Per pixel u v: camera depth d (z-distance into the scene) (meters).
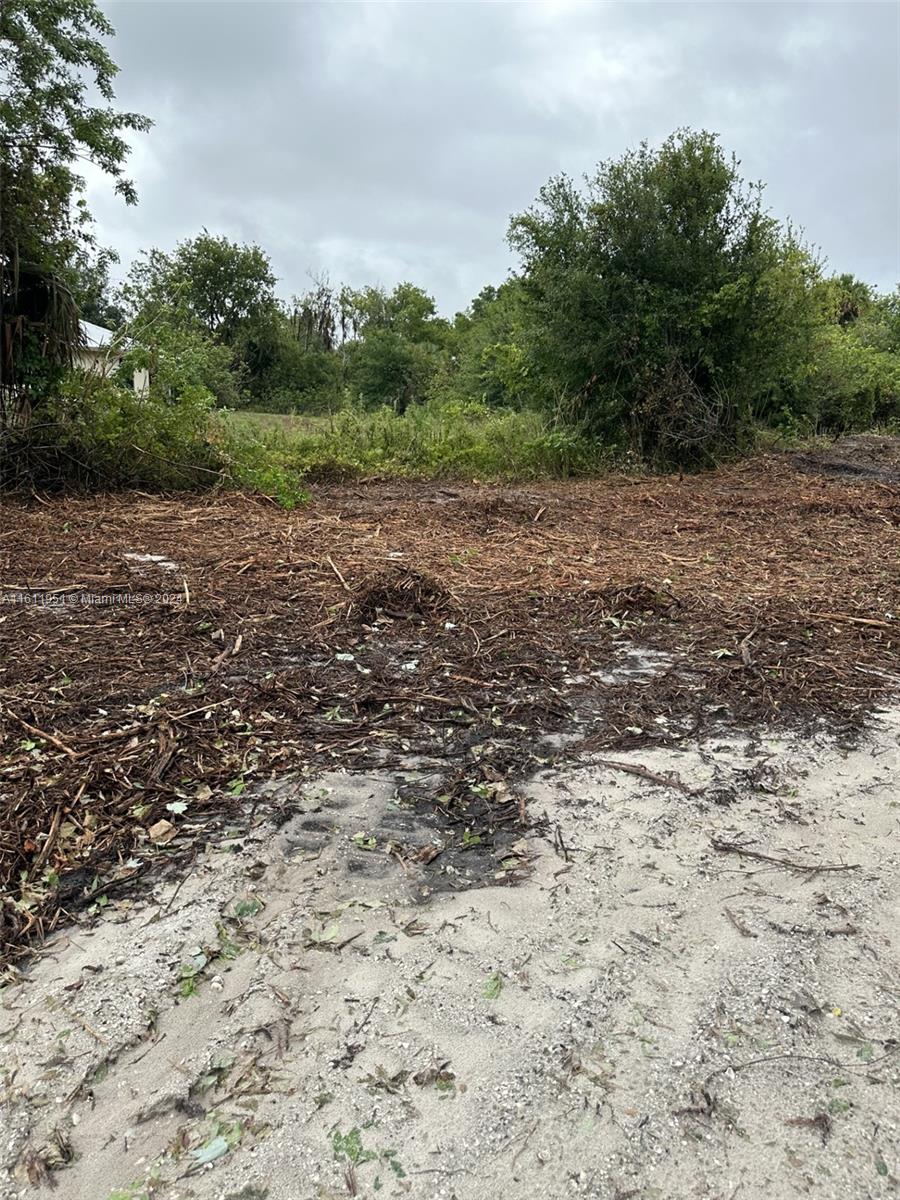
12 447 8.98
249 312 47.41
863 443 15.91
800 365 14.98
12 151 9.09
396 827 2.63
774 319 13.43
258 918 2.20
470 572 5.81
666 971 2.01
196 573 5.54
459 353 37.19
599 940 2.12
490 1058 1.76
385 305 56.25
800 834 2.62
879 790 2.89
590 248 13.45
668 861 2.47
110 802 2.70
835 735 3.32
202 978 1.99
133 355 10.05
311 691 3.62
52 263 9.66
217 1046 1.79
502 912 2.24
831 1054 1.76
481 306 55.00
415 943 2.11
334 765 3.00
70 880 2.34
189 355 16.42
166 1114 1.64
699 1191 1.47
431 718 3.41
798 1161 1.52
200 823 2.62
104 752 3.00
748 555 6.65
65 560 5.87
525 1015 1.87
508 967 2.03
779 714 3.50
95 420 9.36
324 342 53.09
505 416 15.70
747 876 2.40
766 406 17.22
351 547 6.61
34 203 9.31
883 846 2.55
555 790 2.87
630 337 13.38
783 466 13.02
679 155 13.34
